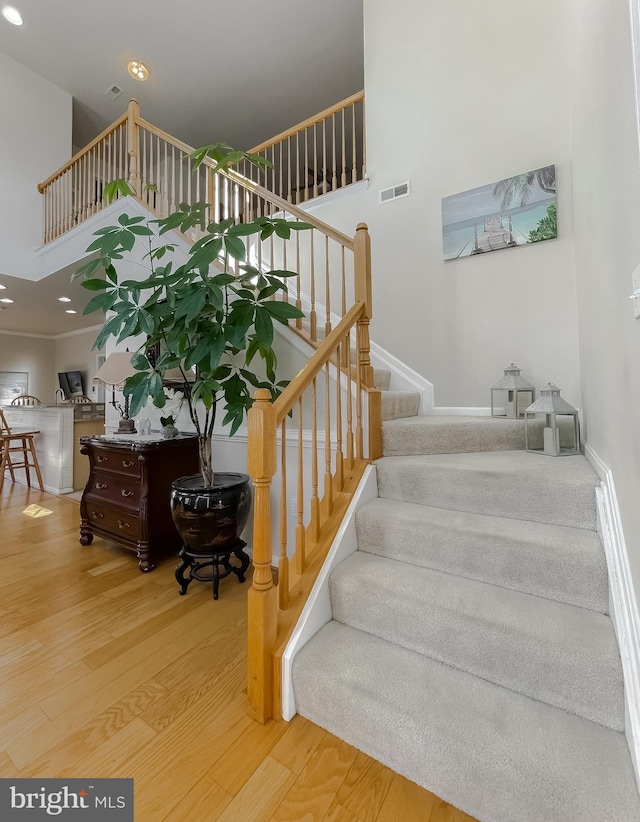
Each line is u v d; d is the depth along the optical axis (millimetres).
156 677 1454
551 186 2475
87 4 3965
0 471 4492
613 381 1248
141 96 5082
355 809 988
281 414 1364
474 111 2775
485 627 1183
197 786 1041
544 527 1474
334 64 4551
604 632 1113
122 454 2527
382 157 3178
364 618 1412
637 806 812
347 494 1764
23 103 4660
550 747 946
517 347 2604
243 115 5348
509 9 2676
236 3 3875
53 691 1376
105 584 2193
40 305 5746
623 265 1075
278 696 1267
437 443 2119
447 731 1009
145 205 3203
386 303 3133
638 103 791
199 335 1979
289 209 2379
